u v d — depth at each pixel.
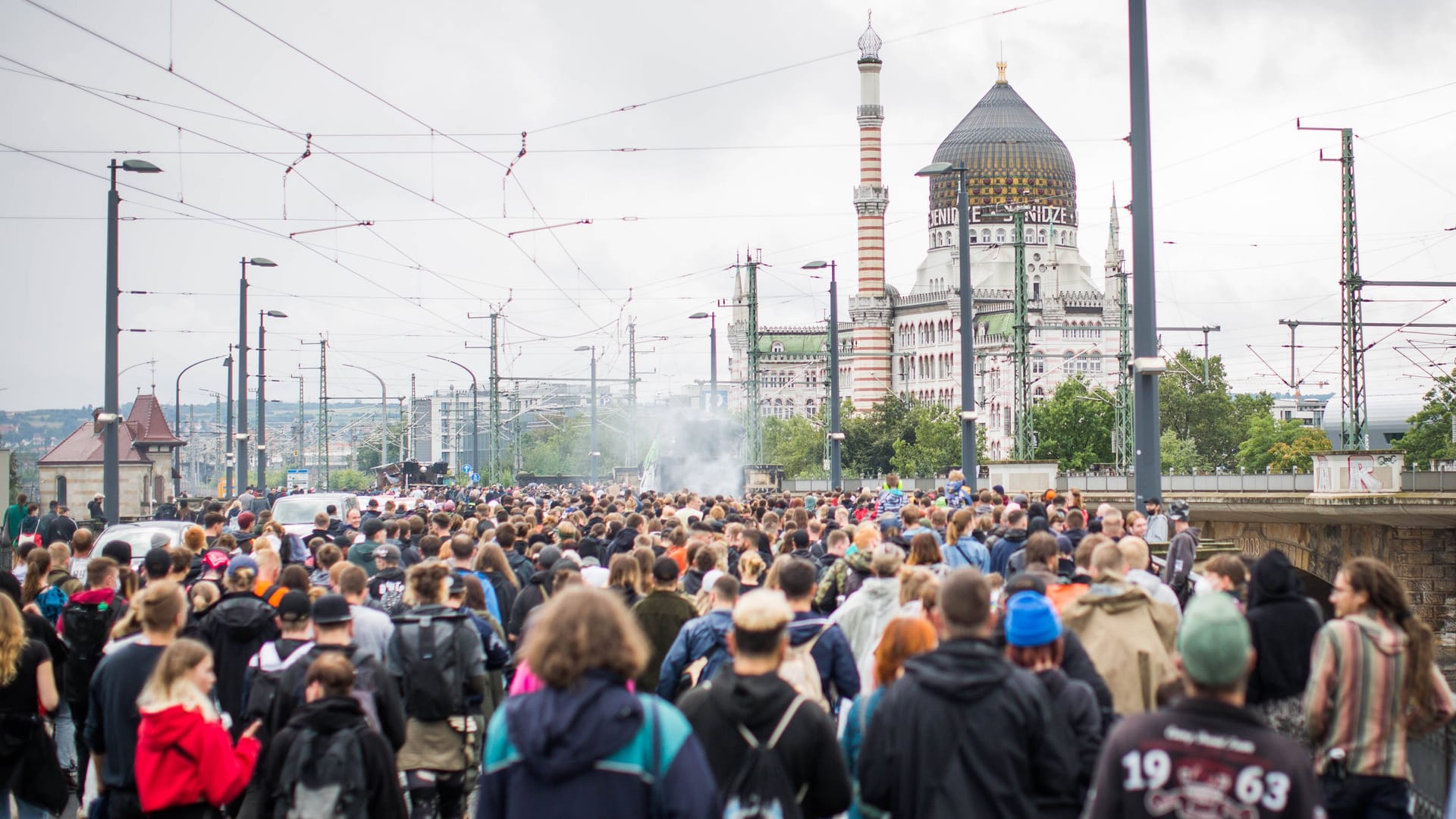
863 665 13.98
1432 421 127.94
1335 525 56.19
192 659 11.62
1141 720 7.71
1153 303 28.42
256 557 17.31
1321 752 11.19
